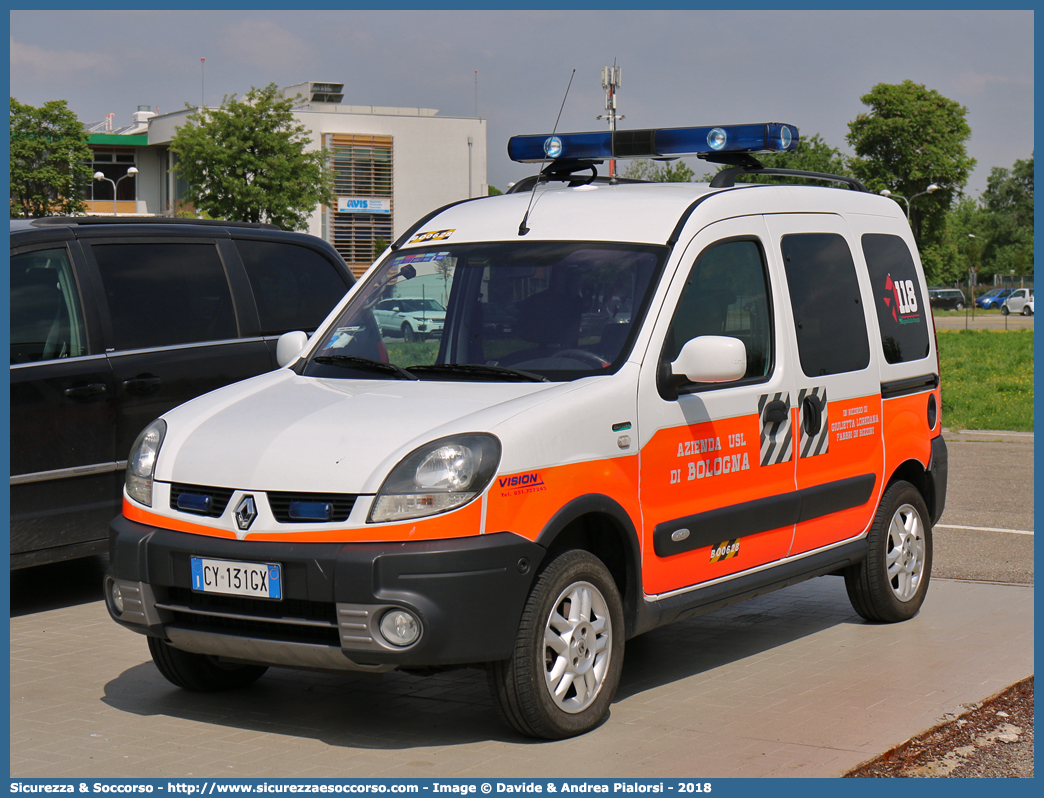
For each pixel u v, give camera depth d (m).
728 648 6.03
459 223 5.82
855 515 6.23
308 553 4.27
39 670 5.64
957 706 5.01
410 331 5.43
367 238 71.81
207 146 48.09
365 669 4.30
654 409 4.95
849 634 6.30
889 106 81.94
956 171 81.12
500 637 4.31
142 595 4.64
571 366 4.95
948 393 21.39
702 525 5.16
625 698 5.16
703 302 5.32
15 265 6.67
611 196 5.67
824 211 6.37
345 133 70.56
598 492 4.68
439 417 4.53
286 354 5.72
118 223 7.29
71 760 4.41
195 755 4.46
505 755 4.43
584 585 4.64
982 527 9.27
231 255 7.76
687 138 6.13
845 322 6.26
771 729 4.71
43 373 6.60
